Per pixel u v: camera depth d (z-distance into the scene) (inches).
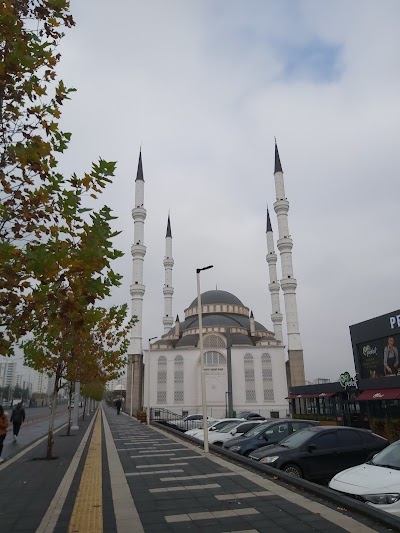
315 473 458.3
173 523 279.6
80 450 724.0
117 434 1062.4
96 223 202.1
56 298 194.2
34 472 499.5
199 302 751.7
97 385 2169.0
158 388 3011.8
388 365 1074.1
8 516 306.3
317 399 1517.0
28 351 639.1
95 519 292.2
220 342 3093.0
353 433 493.0
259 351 3031.5
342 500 308.5
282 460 455.5
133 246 3245.6
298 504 316.8
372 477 334.6
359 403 1178.0
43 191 201.5
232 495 352.5
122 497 357.4
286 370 3171.8
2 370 4375.0
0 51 197.3
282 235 3061.0
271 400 2918.3
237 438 678.5
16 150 195.6
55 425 1512.1
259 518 285.1
